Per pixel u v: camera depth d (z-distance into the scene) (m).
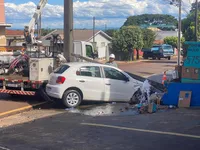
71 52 16.77
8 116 11.52
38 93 13.91
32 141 8.05
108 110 12.07
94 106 13.04
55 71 13.23
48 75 14.00
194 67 11.87
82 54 18.11
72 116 11.19
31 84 13.72
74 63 13.27
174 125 9.26
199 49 11.80
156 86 14.03
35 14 17.44
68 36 16.75
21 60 14.52
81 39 56.56
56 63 14.45
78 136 8.43
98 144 7.66
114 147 7.39
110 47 52.88
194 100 11.95
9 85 14.18
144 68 35.78
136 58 56.62
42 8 17.67
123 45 50.88
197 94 11.91
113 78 13.42
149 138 8.03
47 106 13.49
